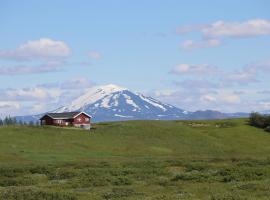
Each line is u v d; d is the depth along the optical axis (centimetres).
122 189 3344
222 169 4678
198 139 13975
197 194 2928
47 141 11988
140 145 12550
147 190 3341
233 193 2836
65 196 2825
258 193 2838
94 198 2878
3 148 10462
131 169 5356
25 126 13962
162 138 13750
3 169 5734
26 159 8819
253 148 13250
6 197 2819
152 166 5988
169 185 3706
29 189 3212
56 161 8281
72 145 11769
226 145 13550
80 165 6369
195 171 5038
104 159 8962
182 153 11700
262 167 4938
